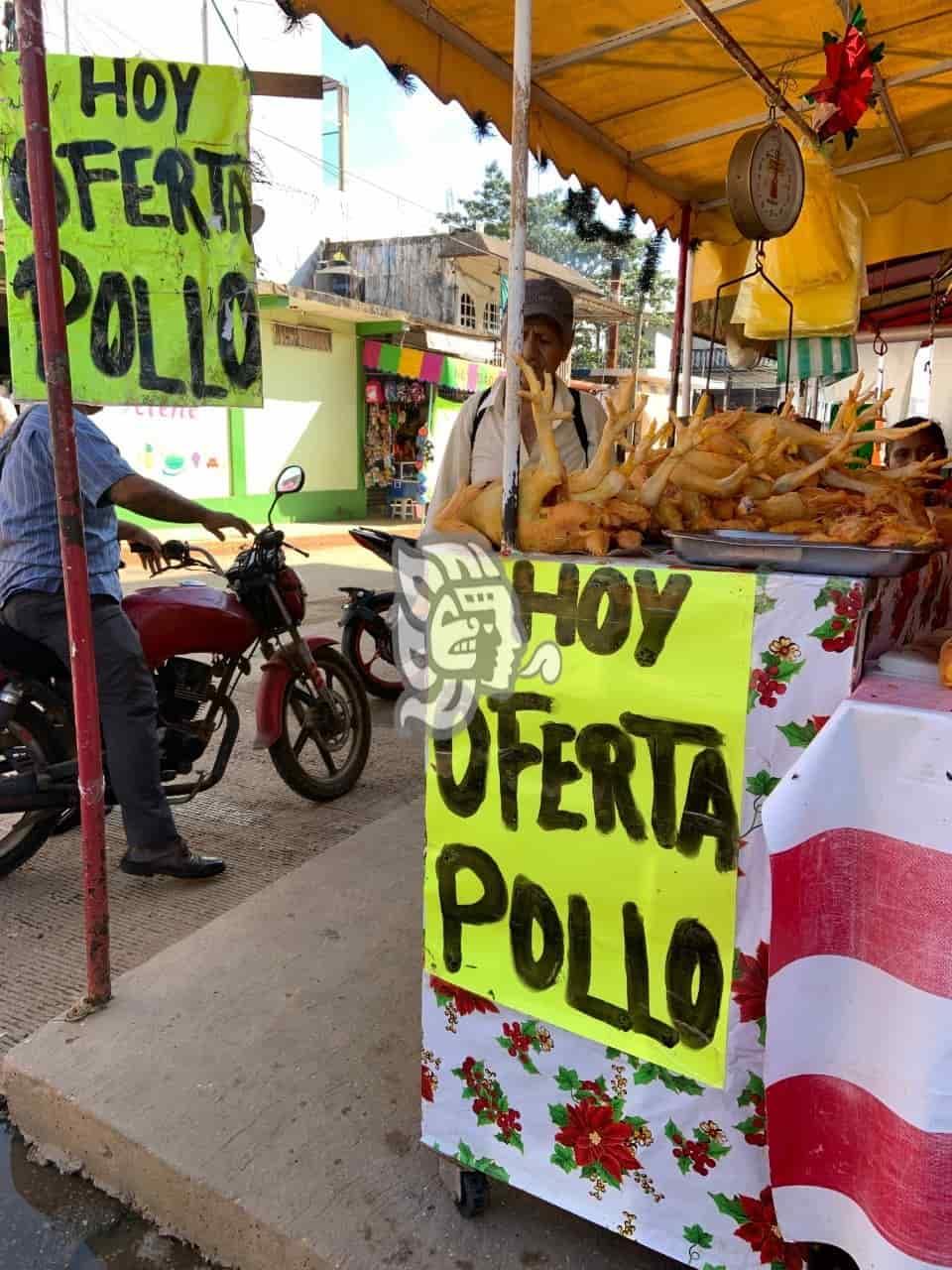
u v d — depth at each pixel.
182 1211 1.75
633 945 1.40
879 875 1.12
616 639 1.33
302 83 2.20
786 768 1.23
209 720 3.24
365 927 2.63
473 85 2.81
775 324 3.64
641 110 3.35
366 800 3.79
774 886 1.13
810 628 1.18
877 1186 1.14
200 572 9.55
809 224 3.37
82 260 2.03
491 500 1.53
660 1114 1.41
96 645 2.67
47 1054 2.06
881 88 3.14
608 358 16.56
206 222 2.09
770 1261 1.36
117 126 2.02
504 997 1.53
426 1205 1.66
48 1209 1.84
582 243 4.41
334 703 3.65
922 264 5.05
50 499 2.58
